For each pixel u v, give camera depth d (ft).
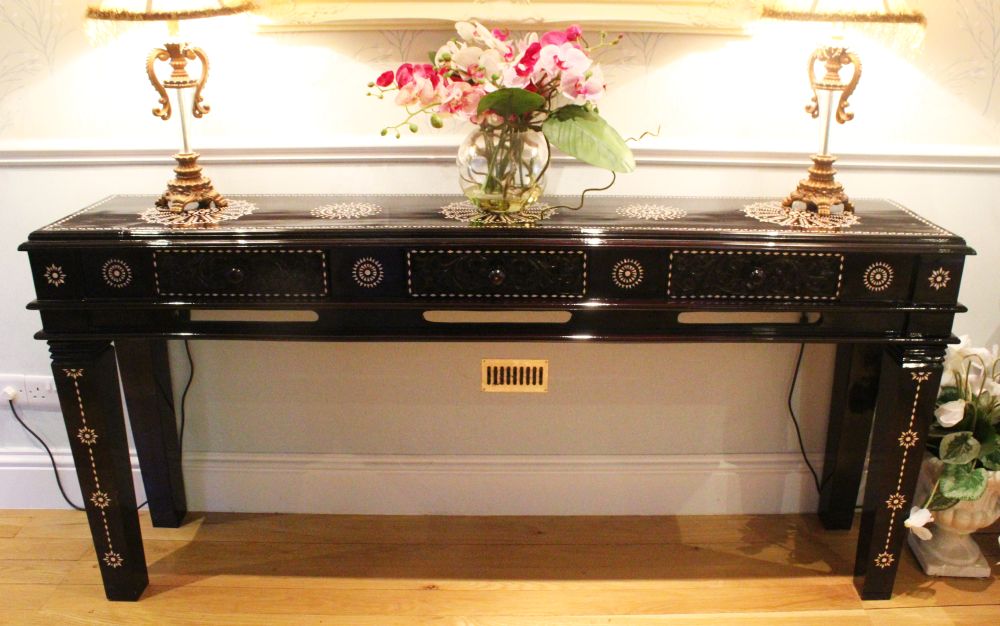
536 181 5.26
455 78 5.08
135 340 6.07
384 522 6.79
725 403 6.62
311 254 5.06
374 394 6.61
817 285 5.06
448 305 5.14
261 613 5.82
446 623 5.73
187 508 6.83
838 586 6.07
